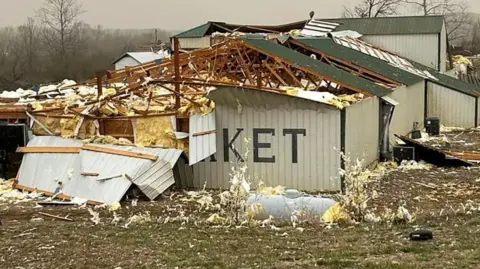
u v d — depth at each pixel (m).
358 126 20.19
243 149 19.28
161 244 11.41
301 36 35.03
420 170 21.58
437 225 12.34
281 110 18.86
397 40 42.28
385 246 10.52
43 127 20.53
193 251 10.79
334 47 32.12
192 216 15.18
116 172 17.75
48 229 13.17
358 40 40.03
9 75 62.44
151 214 15.72
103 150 18.66
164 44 53.06
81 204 17.27
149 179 17.64
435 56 41.88
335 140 18.50
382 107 23.86
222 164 19.45
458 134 32.06
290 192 14.42
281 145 18.98
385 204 16.31
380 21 43.19
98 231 12.86
